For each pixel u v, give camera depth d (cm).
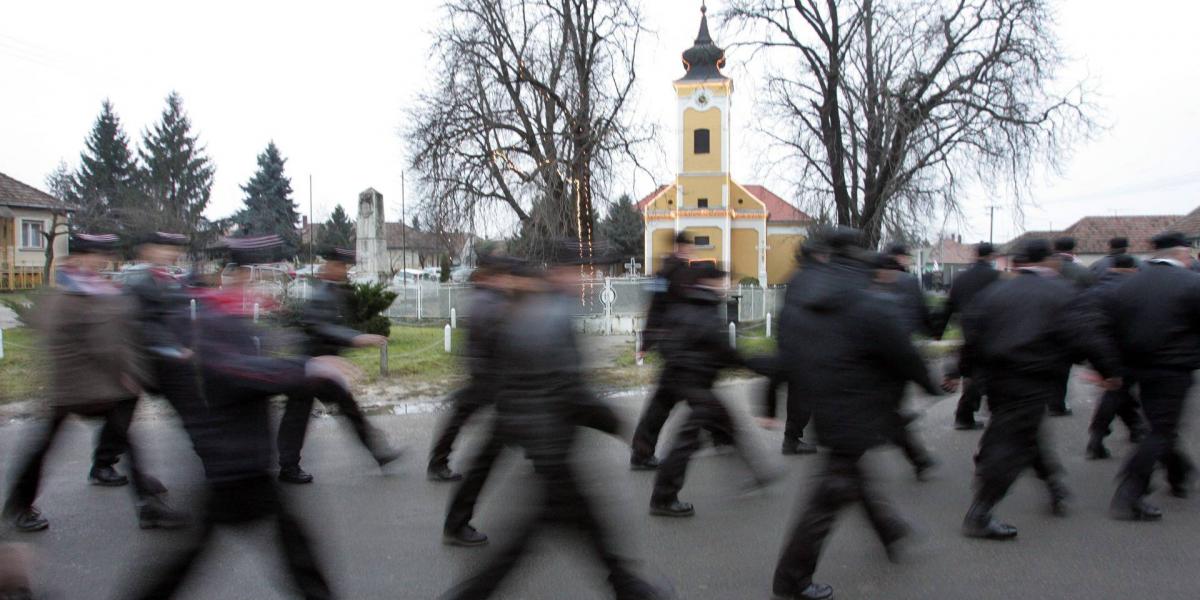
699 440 533
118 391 461
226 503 341
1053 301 478
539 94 2569
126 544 469
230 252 379
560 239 421
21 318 1262
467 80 2442
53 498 555
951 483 613
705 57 5041
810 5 2406
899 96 2273
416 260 6762
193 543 341
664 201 5044
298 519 363
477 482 466
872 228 2344
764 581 422
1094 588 413
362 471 635
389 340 1520
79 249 461
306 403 598
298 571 361
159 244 500
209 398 342
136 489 495
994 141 2225
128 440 497
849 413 387
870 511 433
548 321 351
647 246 5034
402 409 909
